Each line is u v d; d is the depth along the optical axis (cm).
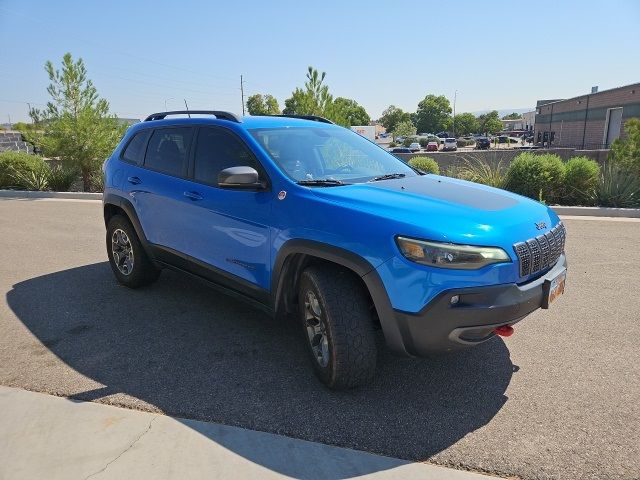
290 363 363
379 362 363
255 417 295
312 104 1302
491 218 298
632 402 308
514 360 365
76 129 1466
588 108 4247
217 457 259
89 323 438
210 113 434
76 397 317
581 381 334
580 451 262
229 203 376
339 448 267
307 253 317
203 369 354
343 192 329
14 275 585
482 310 272
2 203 1248
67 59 1473
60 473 247
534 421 290
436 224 282
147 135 492
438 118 13800
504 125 14788
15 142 3238
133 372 350
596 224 844
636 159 1121
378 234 287
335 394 321
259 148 372
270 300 355
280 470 250
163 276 572
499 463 254
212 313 459
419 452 264
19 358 372
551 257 317
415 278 275
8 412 299
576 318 440
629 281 535
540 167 1059
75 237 798
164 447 267
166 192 439
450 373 347
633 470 247
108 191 519
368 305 310
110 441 272
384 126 14388
